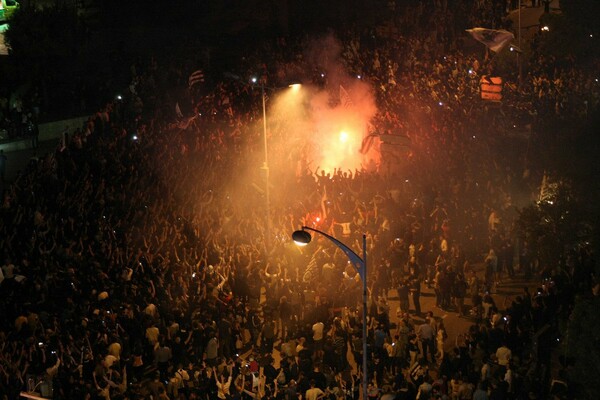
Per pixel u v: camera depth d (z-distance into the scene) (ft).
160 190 142.10
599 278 106.52
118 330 104.37
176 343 104.32
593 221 117.39
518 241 136.87
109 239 123.34
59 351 97.66
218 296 116.67
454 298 127.03
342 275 125.18
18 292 109.19
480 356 101.35
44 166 137.90
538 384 94.27
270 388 99.55
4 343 96.48
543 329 105.19
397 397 93.71
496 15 232.12
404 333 106.42
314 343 110.83
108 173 141.18
